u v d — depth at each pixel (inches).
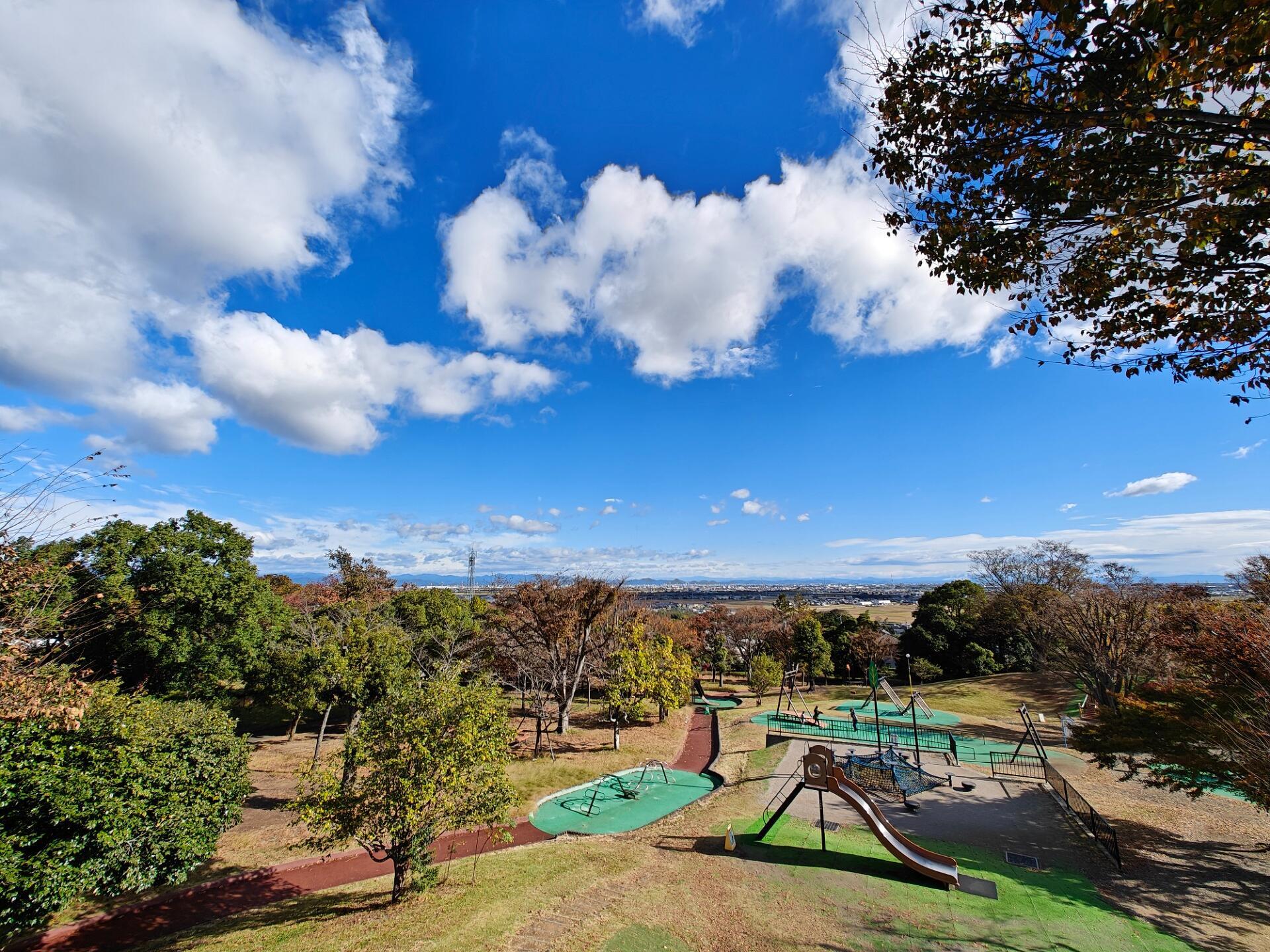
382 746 493.4
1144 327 273.7
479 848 678.5
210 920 523.2
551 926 444.5
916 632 2194.9
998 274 291.9
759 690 1844.2
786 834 675.4
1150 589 1349.7
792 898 502.9
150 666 1072.8
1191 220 249.1
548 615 1316.4
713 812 773.3
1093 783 874.8
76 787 452.4
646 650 1391.5
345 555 2197.3
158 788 517.7
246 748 639.8
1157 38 201.8
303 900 528.1
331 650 928.9
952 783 879.1
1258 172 212.8
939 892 514.9
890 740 1120.8
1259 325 246.5
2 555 357.4
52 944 474.9
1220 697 576.4
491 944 411.8
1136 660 1165.1
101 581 871.1
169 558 1072.2
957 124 260.1
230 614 1145.4
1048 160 247.9
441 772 478.3
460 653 1504.7
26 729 441.7
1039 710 1488.7
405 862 498.3
